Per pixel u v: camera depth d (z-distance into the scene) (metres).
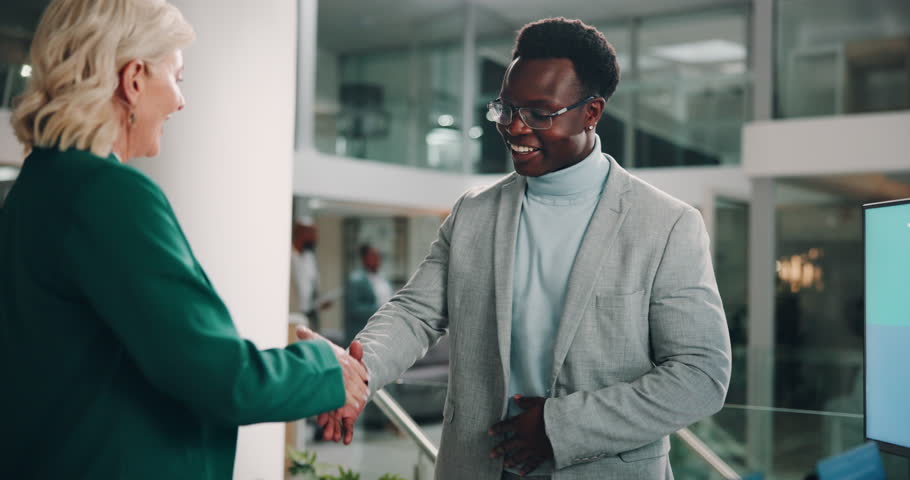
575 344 1.36
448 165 11.17
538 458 1.33
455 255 1.50
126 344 0.99
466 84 11.34
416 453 2.74
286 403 1.08
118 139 1.13
